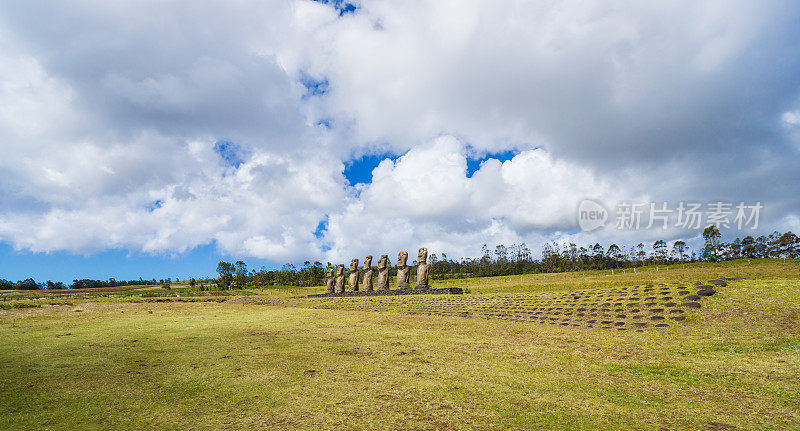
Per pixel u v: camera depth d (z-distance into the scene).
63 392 8.41
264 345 13.50
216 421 6.81
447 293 33.53
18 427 6.53
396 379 9.24
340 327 17.61
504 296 24.00
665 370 9.43
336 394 8.20
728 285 15.80
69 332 17.19
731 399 7.50
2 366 10.78
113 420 6.86
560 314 17.61
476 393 8.18
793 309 12.45
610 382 8.79
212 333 16.31
